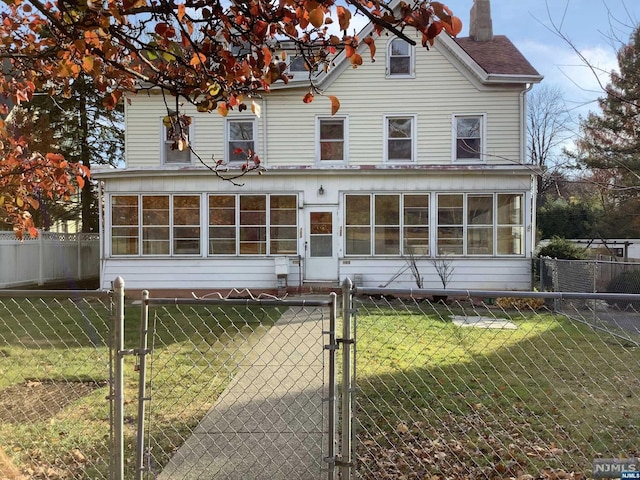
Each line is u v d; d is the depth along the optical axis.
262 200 13.76
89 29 2.66
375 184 13.62
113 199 13.72
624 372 5.82
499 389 5.13
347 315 2.82
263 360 6.14
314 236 13.75
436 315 9.83
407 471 3.40
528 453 3.67
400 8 2.38
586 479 3.28
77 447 3.71
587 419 4.35
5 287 15.12
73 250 18.66
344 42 2.88
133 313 9.66
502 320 8.95
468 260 13.41
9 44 4.08
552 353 6.72
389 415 4.41
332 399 2.83
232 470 3.33
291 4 2.35
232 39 3.02
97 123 23.22
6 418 4.26
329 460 2.81
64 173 4.14
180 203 13.73
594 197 26.00
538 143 26.00
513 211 13.46
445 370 5.83
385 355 6.48
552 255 14.97
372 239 13.64
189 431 3.99
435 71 14.03
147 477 3.12
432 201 13.53
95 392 4.90
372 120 14.12
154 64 3.43
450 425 4.21
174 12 2.74
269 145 14.20
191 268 13.67
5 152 4.32
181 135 3.48
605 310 10.23
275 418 4.25
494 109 13.93
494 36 16.64
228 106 3.19
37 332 7.84
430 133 14.06
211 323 8.73
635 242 23.42
